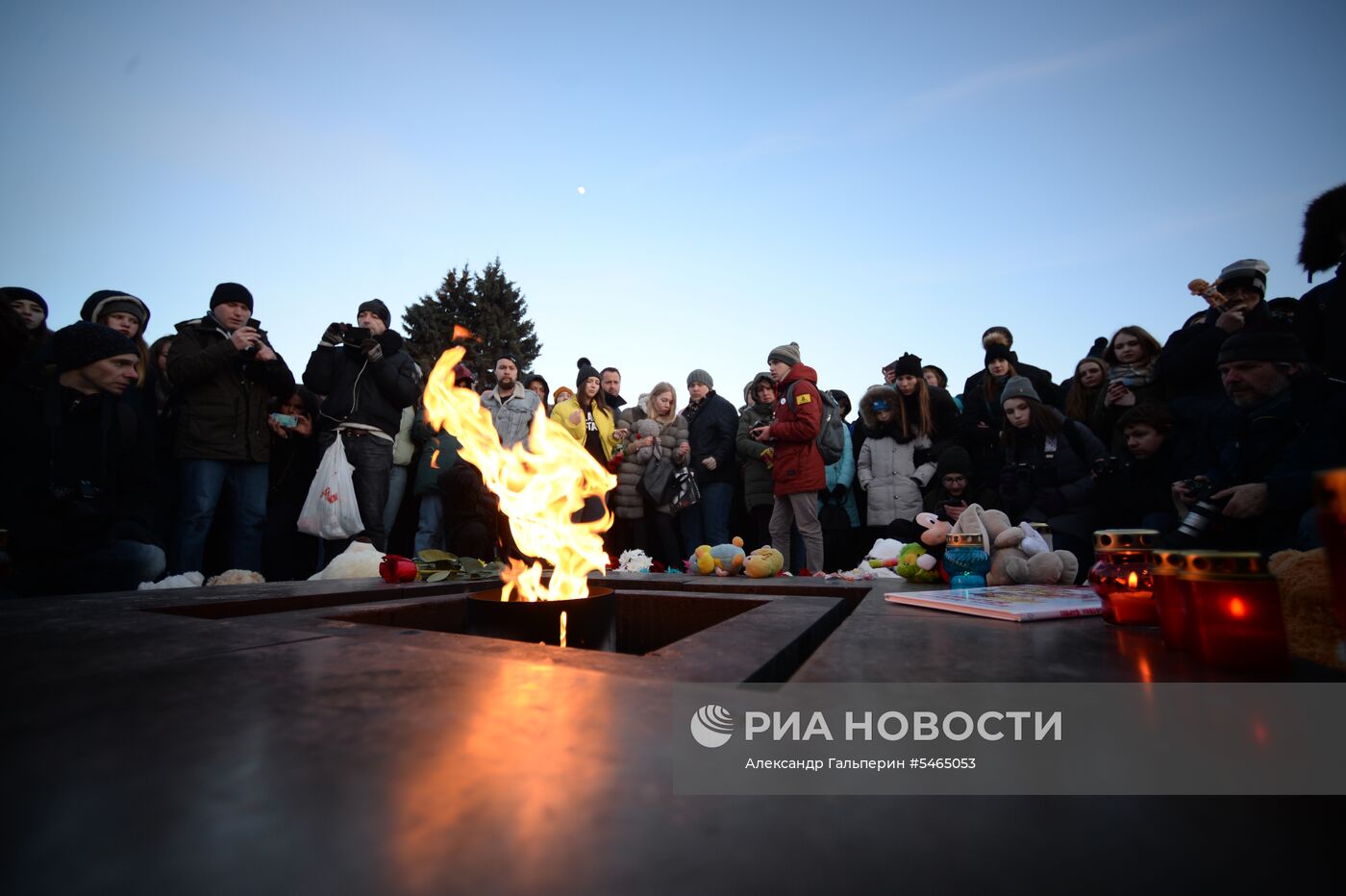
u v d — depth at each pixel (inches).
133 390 146.4
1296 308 125.0
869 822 17.1
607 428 231.8
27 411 107.1
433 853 15.4
